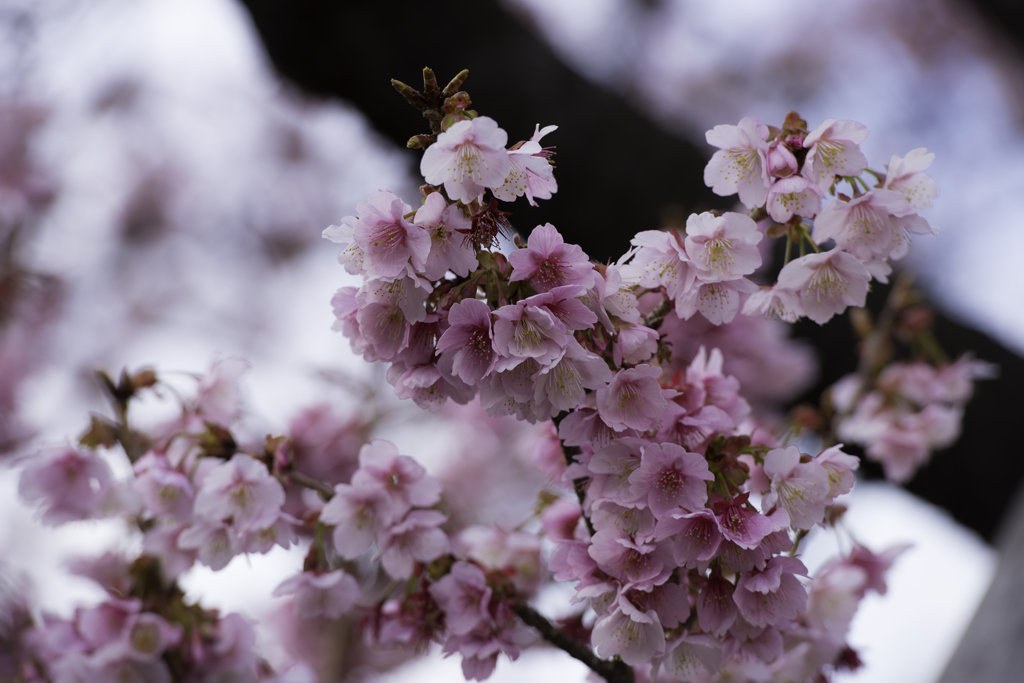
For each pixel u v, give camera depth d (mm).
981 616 1820
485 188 1619
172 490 1711
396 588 1834
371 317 1627
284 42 2365
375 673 2822
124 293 4672
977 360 2465
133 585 1754
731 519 1615
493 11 2447
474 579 1693
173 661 1742
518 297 1612
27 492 1753
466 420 3105
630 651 1629
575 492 1677
